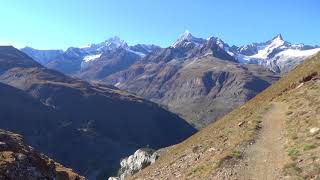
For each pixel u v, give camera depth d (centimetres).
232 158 4275
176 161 5809
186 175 4678
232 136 5250
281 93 6506
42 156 3597
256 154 4238
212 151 5106
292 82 6794
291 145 4131
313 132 4206
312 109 4875
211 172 4184
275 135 4625
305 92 5716
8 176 2811
